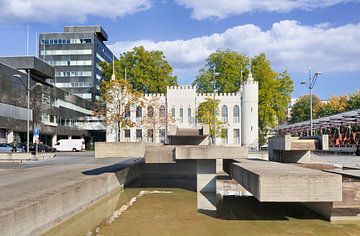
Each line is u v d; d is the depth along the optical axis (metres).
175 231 11.50
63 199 12.15
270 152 23.62
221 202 16.97
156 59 67.62
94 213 14.76
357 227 11.62
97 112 61.12
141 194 20.05
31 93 57.09
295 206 15.52
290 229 11.48
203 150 16.80
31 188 14.12
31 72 59.38
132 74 66.06
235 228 11.77
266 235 10.83
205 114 58.50
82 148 64.06
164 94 63.34
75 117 79.94
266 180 10.72
